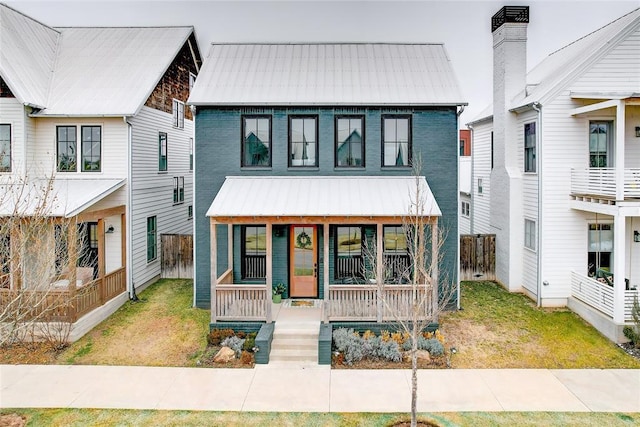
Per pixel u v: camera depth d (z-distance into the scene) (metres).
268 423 10.03
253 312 14.38
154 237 20.72
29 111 17.47
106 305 16.25
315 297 16.73
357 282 16.36
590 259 16.95
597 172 16.14
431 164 16.69
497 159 20.14
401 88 17.05
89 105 18.00
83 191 16.61
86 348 13.87
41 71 19.02
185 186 25.02
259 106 16.61
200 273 16.92
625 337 13.96
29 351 13.64
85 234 16.86
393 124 16.81
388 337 13.84
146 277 19.67
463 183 29.17
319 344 12.92
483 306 17.02
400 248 16.52
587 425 9.86
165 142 22.00
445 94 16.72
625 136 16.81
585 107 15.73
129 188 18.16
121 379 12.07
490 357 13.27
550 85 17.58
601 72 16.50
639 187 14.91
